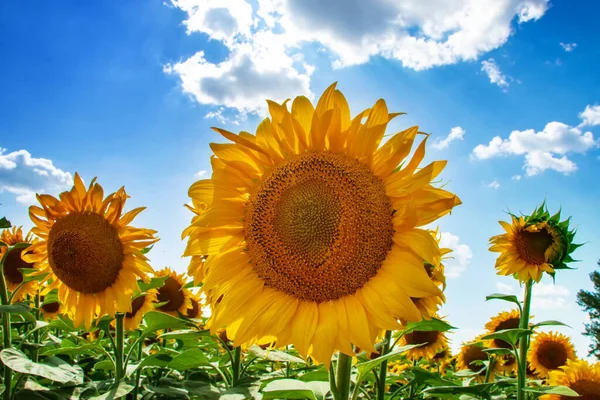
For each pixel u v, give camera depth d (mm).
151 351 999
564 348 1202
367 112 469
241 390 617
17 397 672
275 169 501
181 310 1183
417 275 410
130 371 803
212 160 523
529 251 916
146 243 805
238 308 489
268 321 469
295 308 467
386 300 419
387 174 449
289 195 483
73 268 779
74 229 786
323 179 469
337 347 426
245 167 512
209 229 514
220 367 901
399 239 432
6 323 756
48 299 917
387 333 700
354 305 439
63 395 699
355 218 447
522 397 786
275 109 481
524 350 804
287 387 495
